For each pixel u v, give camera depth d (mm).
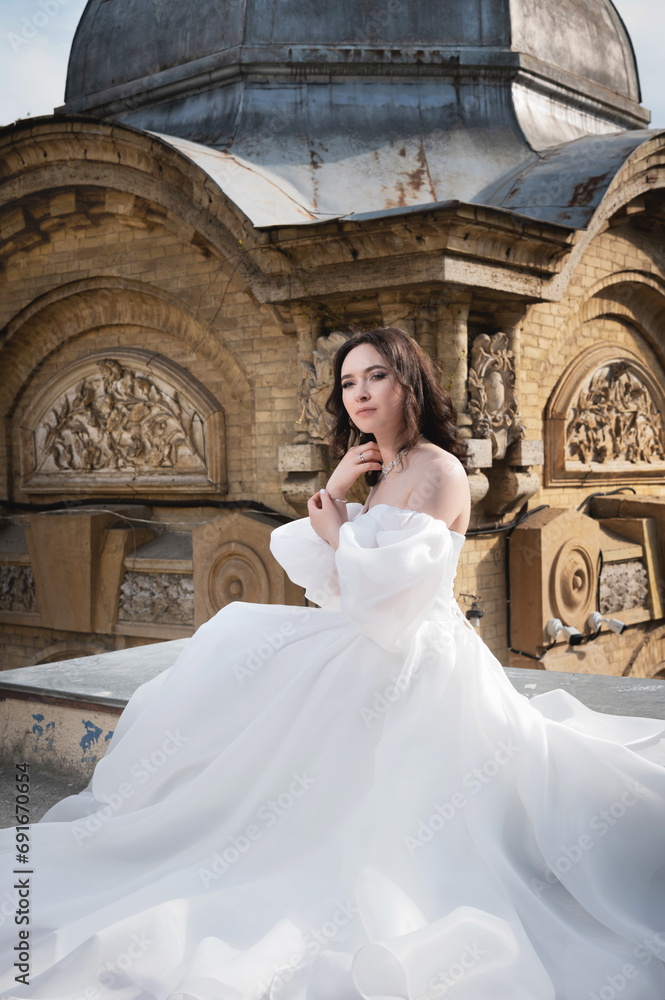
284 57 10539
